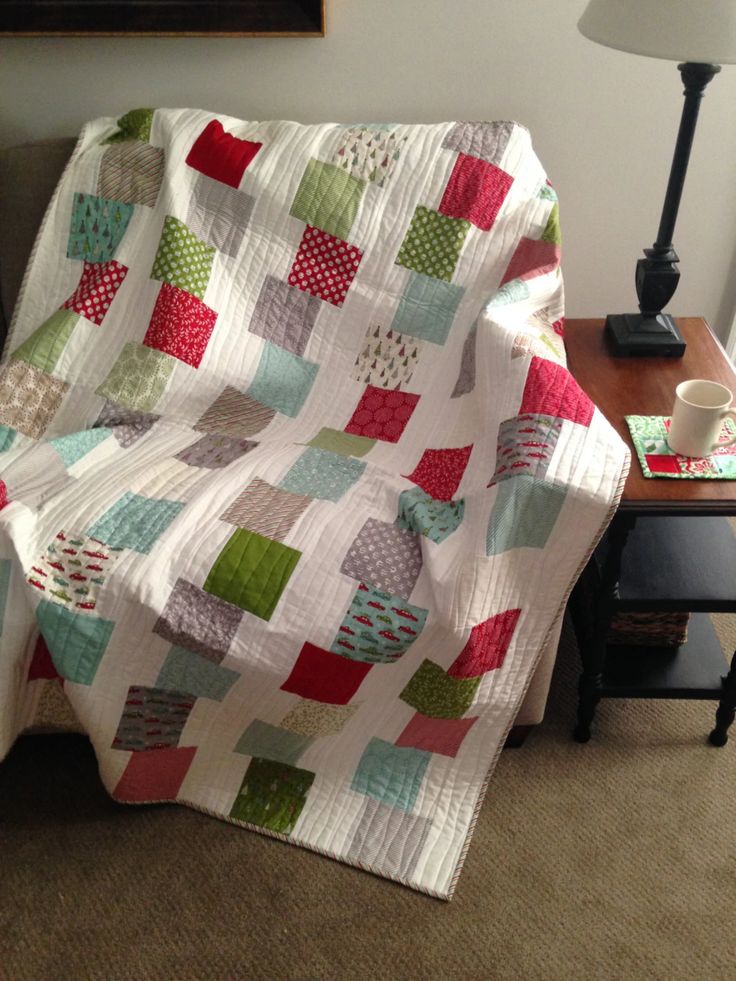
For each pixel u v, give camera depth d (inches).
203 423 54.9
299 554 45.1
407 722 48.0
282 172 54.7
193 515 46.5
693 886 46.9
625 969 43.5
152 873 47.6
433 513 46.6
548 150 65.4
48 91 61.6
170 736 48.1
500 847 48.8
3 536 44.5
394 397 54.7
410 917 45.8
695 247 70.0
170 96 62.1
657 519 55.2
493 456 46.4
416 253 55.0
